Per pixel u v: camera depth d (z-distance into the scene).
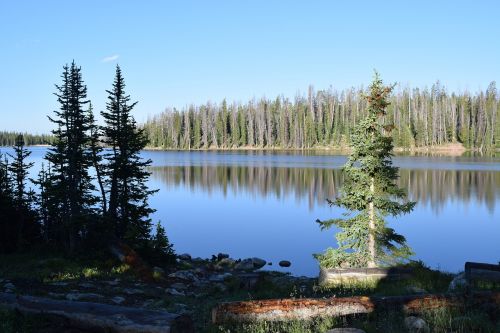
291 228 38.16
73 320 7.60
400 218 39.69
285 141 163.00
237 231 37.66
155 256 24.83
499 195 50.56
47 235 30.55
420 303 8.98
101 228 22.88
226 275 22.45
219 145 176.00
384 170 18.23
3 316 7.90
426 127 132.25
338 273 15.83
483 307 8.84
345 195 19.06
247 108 182.25
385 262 18.36
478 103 143.50
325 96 179.75
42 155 148.75
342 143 148.50
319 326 8.17
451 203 46.50
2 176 30.75
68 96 26.66
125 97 27.72
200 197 56.97
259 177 74.25
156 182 71.50
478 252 28.00
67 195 26.86
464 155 114.00
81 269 19.20
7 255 24.00
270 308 8.71
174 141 181.75
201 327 9.57
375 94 18.56
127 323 7.19
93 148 27.67
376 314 8.77
